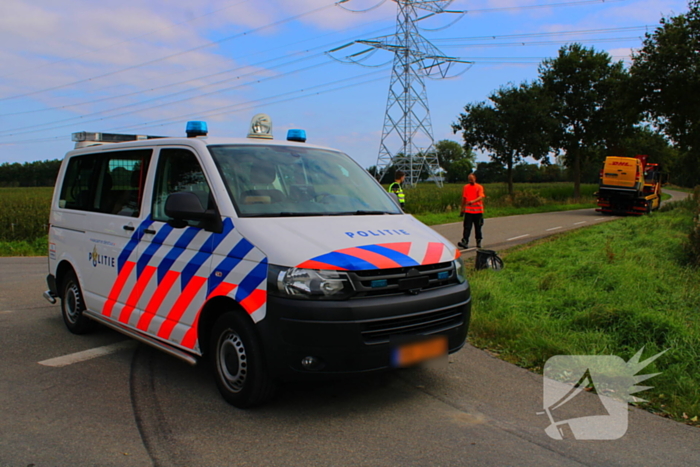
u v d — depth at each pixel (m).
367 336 3.25
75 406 3.65
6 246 14.73
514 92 33.38
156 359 4.69
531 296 6.86
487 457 2.98
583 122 36.69
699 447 3.15
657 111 28.08
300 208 3.97
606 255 9.64
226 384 3.67
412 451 3.03
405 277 3.40
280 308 3.21
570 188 44.84
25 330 5.64
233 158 4.12
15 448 3.04
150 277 4.23
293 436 3.21
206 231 3.81
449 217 22.11
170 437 3.18
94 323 5.43
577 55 35.59
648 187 27.41
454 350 3.68
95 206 5.10
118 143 4.97
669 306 6.11
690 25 26.02
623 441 3.21
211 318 3.85
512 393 3.97
